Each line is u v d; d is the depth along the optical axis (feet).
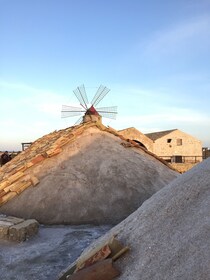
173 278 11.37
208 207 13.37
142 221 15.75
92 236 24.54
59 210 28.60
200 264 11.09
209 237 11.87
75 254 20.76
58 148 34.73
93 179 31.24
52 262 19.47
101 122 40.55
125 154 35.88
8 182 32.07
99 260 14.28
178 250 12.36
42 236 24.67
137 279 12.43
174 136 131.23
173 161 124.67
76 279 13.50
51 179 31.27
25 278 17.37
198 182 15.35
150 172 34.81
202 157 134.82
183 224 13.52
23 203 29.84
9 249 21.74
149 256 13.15
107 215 28.63
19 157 41.63
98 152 34.50
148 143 94.12
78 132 37.04
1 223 24.49
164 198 16.24
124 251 14.12
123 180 31.65
